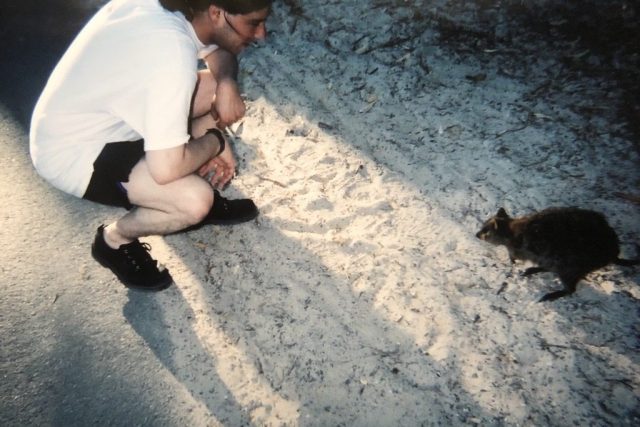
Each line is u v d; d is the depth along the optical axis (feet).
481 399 7.20
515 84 12.64
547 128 11.37
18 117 13.51
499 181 10.41
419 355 7.80
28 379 7.96
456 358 7.70
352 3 16.07
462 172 10.73
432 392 7.36
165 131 6.17
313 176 11.03
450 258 9.14
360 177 10.91
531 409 7.00
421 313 8.35
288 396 7.52
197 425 7.27
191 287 9.11
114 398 7.67
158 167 6.48
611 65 12.63
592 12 14.03
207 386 7.71
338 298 8.71
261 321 8.47
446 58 13.70
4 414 7.52
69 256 9.91
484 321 8.12
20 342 8.48
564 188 10.03
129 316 8.76
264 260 9.46
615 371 7.25
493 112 12.01
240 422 7.27
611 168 10.28
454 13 15.01
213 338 8.31
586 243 7.88
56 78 6.59
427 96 12.72
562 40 13.57
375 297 8.68
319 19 15.74
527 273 8.68
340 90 13.25
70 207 11.00
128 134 7.13
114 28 6.04
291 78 13.82
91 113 6.56
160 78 5.90
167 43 5.88
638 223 9.19
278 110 12.88
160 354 8.17
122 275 8.68
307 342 8.13
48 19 17.62
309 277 9.09
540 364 7.47
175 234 10.06
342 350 7.98
